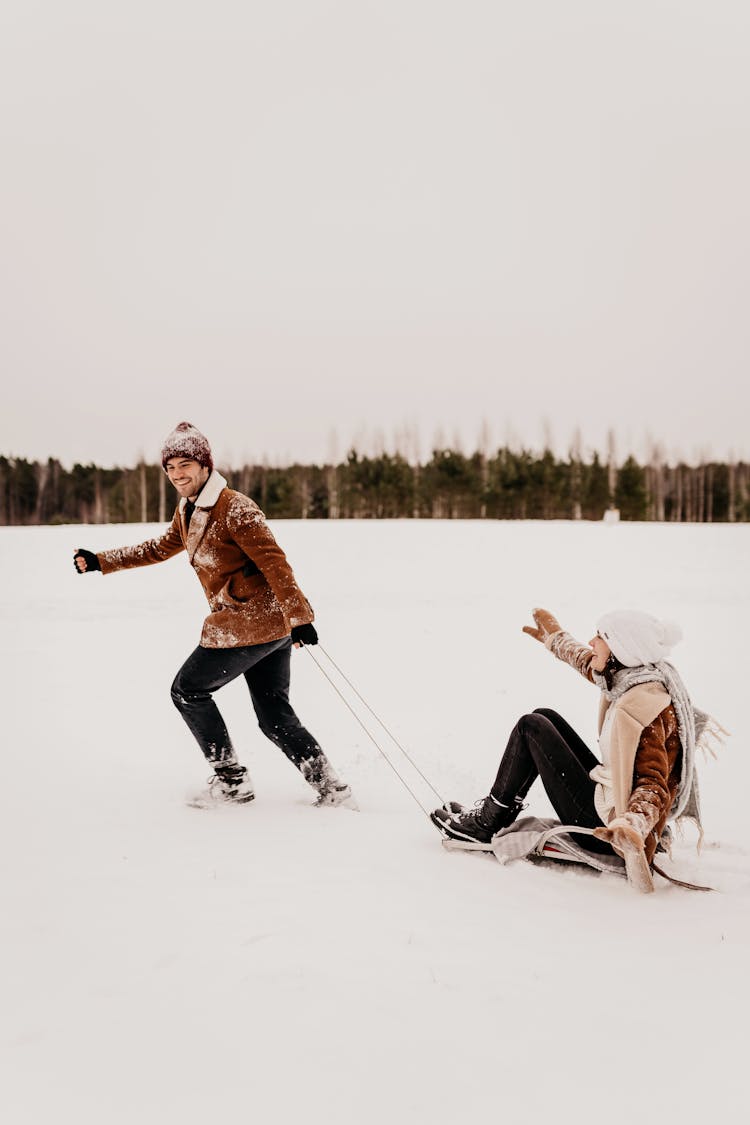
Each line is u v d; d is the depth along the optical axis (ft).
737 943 8.75
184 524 13.46
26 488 214.07
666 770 9.96
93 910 9.33
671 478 240.12
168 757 16.67
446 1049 6.75
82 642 31.40
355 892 9.92
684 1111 6.03
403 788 14.69
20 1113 5.95
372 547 67.77
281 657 13.60
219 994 7.54
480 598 43.62
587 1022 7.19
